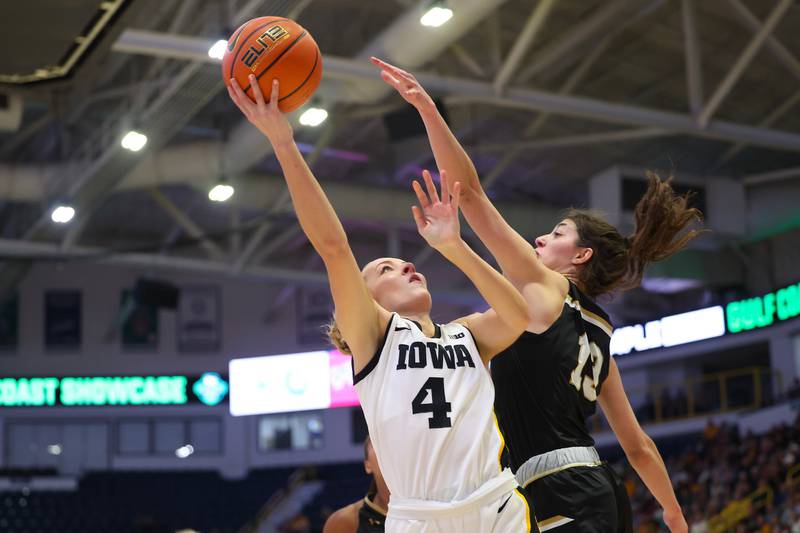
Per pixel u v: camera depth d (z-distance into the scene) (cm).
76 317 3269
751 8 1720
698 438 2669
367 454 484
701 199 2350
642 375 2900
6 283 2600
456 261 305
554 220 2386
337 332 348
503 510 298
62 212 1922
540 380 353
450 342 313
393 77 342
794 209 2322
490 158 2422
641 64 1955
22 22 1127
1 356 3206
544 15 1555
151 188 2153
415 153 2339
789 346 2512
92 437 3238
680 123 1741
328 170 2527
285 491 3194
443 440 296
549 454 352
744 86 2020
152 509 3150
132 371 3269
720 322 2156
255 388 2452
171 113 1691
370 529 487
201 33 1709
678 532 402
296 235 2798
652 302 3005
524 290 356
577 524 344
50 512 3044
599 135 1973
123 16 1152
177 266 2492
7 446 3161
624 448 396
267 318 3312
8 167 2109
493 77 1697
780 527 1770
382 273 336
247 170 2330
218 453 3291
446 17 1297
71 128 2258
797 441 2119
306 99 321
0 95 1852
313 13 1764
